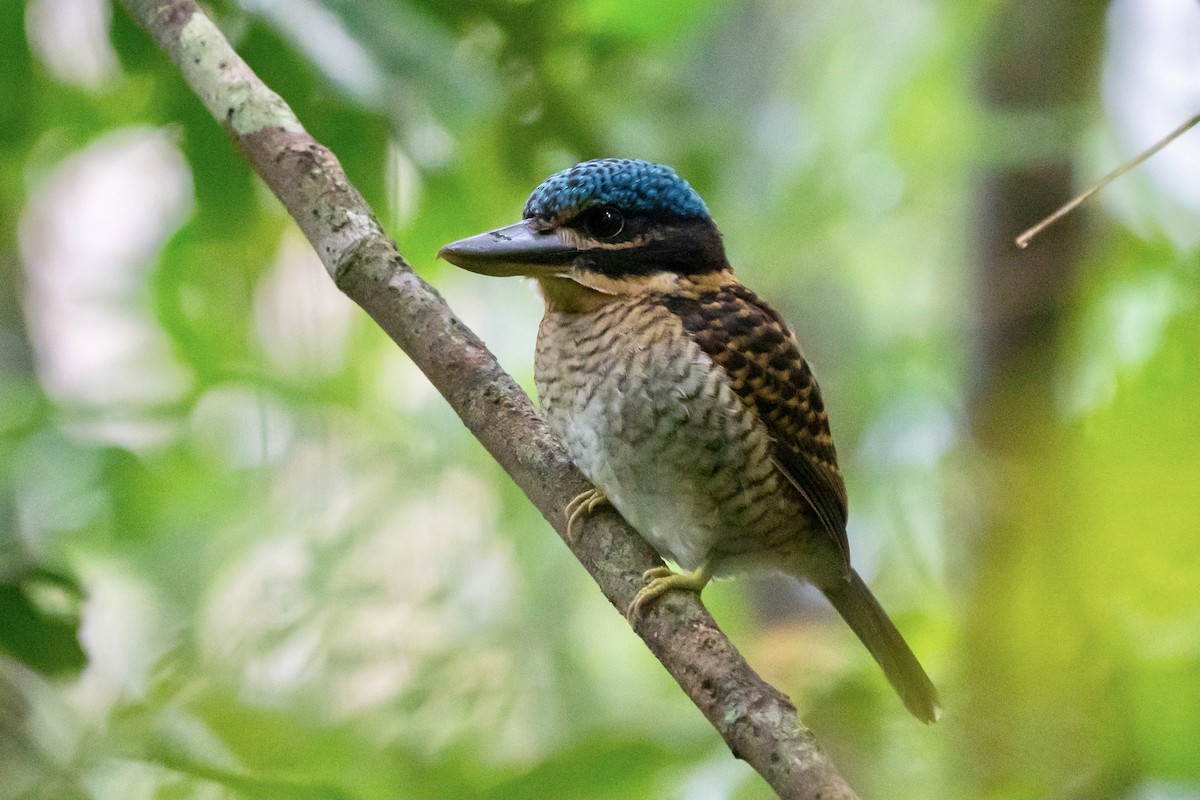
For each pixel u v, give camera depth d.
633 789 7.97
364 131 8.76
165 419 10.92
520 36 9.56
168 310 11.14
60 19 9.48
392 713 9.73
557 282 7.33
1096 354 10.47
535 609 11.42
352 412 11.84
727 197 11.41
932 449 11.10
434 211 9.65
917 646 9.92
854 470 11.59
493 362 6.47
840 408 12.08
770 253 11.91
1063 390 10.23
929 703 8.14
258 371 11.23
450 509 11.82
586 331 7.22
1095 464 8.85
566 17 9.81
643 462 7.12
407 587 10.93
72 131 10.12
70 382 11.57
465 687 10.36
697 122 10.69
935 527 10.93
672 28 10.94
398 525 11.42
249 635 10.12
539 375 7.40
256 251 10.90
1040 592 8.59
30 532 9.66
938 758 8.52
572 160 9.80
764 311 7.70
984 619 8.80
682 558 7.48
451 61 8.95
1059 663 8.35
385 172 8.86
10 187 10.31
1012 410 9.94
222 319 11.25
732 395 7.11
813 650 9.23
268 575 10.71
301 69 8.58
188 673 9.46
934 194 11.88
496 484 11.73
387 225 8.94
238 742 8.55
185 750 7.87
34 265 11.92
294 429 11.46
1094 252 10.59
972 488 9.43
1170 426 8.77
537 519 11.75
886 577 11.51
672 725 8.54
